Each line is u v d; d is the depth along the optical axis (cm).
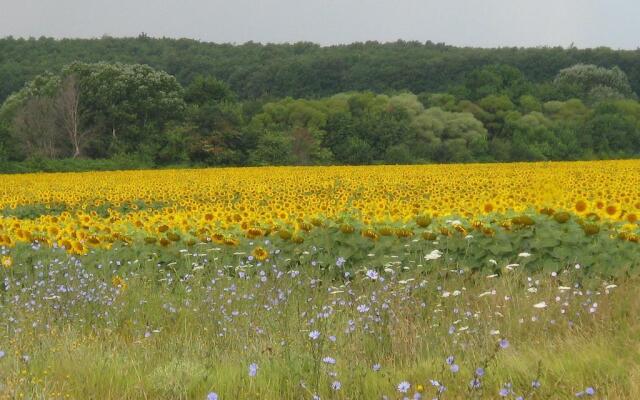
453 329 668
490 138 8694
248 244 1094
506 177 3191
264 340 688
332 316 738
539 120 8656
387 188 2759
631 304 732
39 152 6975
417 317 749
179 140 6481
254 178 3638
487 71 10456
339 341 667
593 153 7812
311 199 1894
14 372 580
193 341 721
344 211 1493
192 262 1064
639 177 2811
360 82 12431
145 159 6322
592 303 749
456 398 529
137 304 867
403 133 7519
